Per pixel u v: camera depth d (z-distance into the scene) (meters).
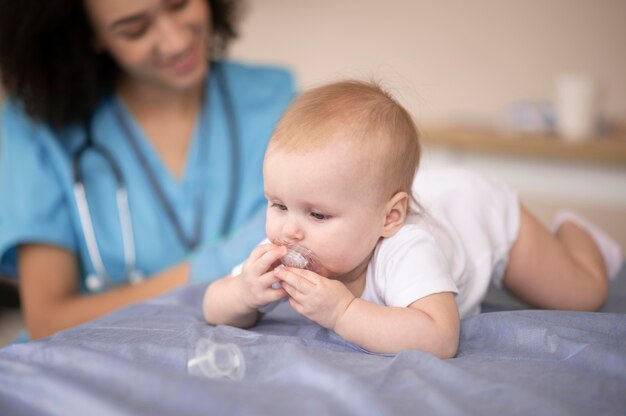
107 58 1.53
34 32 1.37
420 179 1.17
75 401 0.59
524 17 2.81
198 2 1.42
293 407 0.57
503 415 0.58
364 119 0.83
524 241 1.07
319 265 0.82
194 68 1.45
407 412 0.58
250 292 0.84
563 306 1.08
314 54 3.00
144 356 0.72
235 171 1.58
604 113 2.58
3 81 1.44
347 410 0.58
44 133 1.47
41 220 1.41
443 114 2.95
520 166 2.31
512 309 1.10
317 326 0.88
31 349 0.71
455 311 0.81
